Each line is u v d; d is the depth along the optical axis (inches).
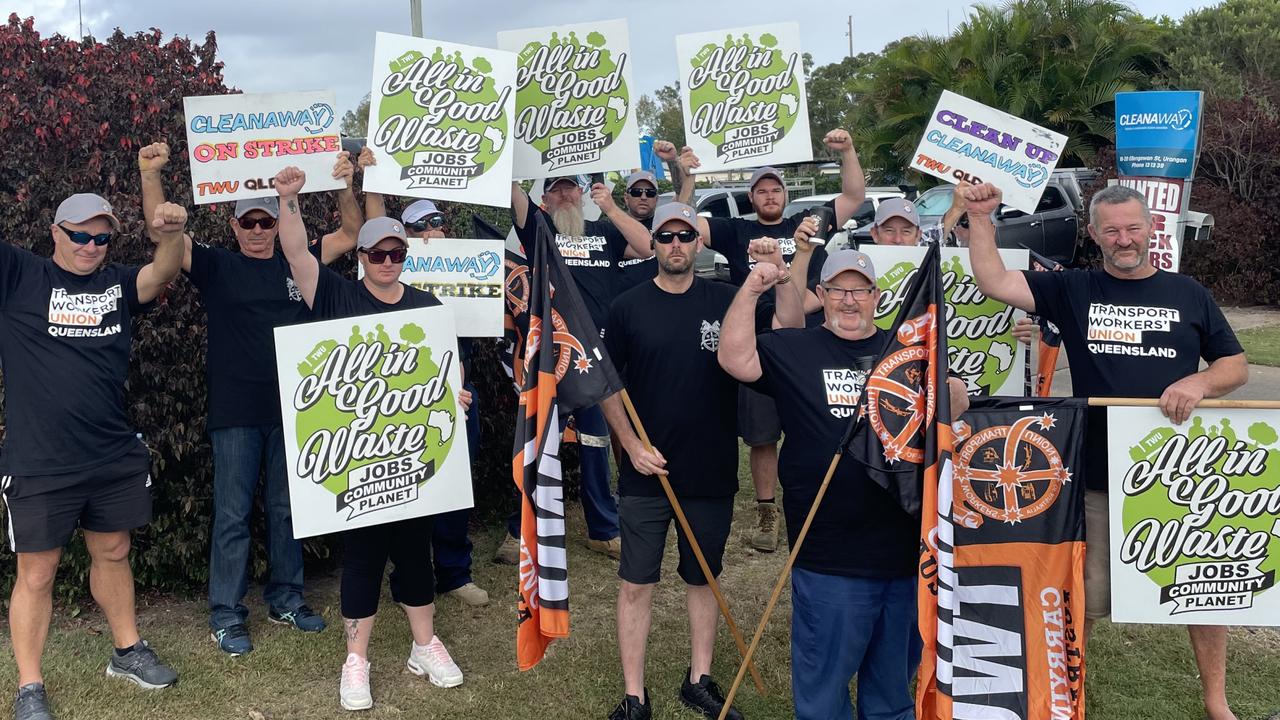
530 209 223.8
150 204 165.0
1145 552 148.8
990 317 185.3
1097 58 920.3
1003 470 149.8
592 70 210.7
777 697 165.2
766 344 145.0
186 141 199.6
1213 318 149.1
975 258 160.6
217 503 178.2
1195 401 143.3
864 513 135.5
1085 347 153.6
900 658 141.7
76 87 191.5
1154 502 148.0
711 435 155.8
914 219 201.9
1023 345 185.5
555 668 174.9
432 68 186.5
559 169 212.2
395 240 162.7
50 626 185.6
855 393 139.2
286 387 156.3
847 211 218.4
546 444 147.5
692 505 156.8
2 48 188.4
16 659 154.6
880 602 138.0
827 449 138.3
